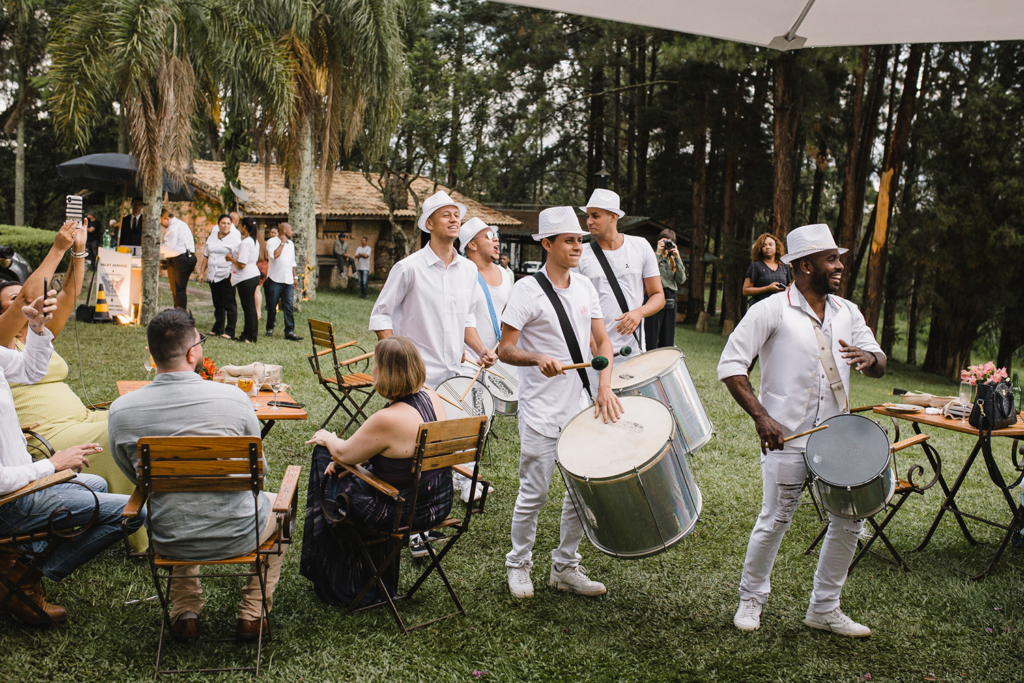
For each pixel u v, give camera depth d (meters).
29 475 3.02
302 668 3.13
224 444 2.90
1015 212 19.38
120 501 3.30
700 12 3.29
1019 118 19.67
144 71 9.67
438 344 4.69
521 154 28.02
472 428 3.50
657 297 4.94
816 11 3.20
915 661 3.50
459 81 24.03
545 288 3.91
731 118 25.20
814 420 3.55
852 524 3.55
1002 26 3.20
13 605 3.21
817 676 3.35
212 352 9.32
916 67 20.39
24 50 26.66
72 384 7.11
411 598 3.79
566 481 3.47
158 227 10.65
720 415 8.26
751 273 9.55
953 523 5.30
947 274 20.11
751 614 3.76
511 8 26.23
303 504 4.89
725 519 5.18
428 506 3.50
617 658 3.42
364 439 3.33
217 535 3.03
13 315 3.69
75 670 2.99
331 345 6.25
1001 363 21.30
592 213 4.89
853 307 3.66
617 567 4.37
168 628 3.25
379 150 16.19
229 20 11.11
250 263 10.26
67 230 3.70
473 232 5.91
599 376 3.94
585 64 24.94
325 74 14.80
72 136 9.68
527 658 3.37
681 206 32.38
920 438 4.42
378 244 26.53
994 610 4.02
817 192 30.36
